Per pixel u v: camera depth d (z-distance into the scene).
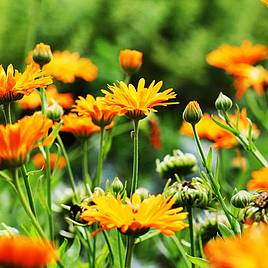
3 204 1.87
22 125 1.29
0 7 3.15
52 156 1.76
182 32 3.37
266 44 3.32
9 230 1.41
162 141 2.69
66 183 2.55
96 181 1.48
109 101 1.39
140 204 1.30
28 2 3.12
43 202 1.45
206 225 1.48
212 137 1.62
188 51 3.25
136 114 1.40
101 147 1.48
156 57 3.26
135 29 3.29
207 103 3.26
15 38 3.14
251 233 1.15
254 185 1.34
